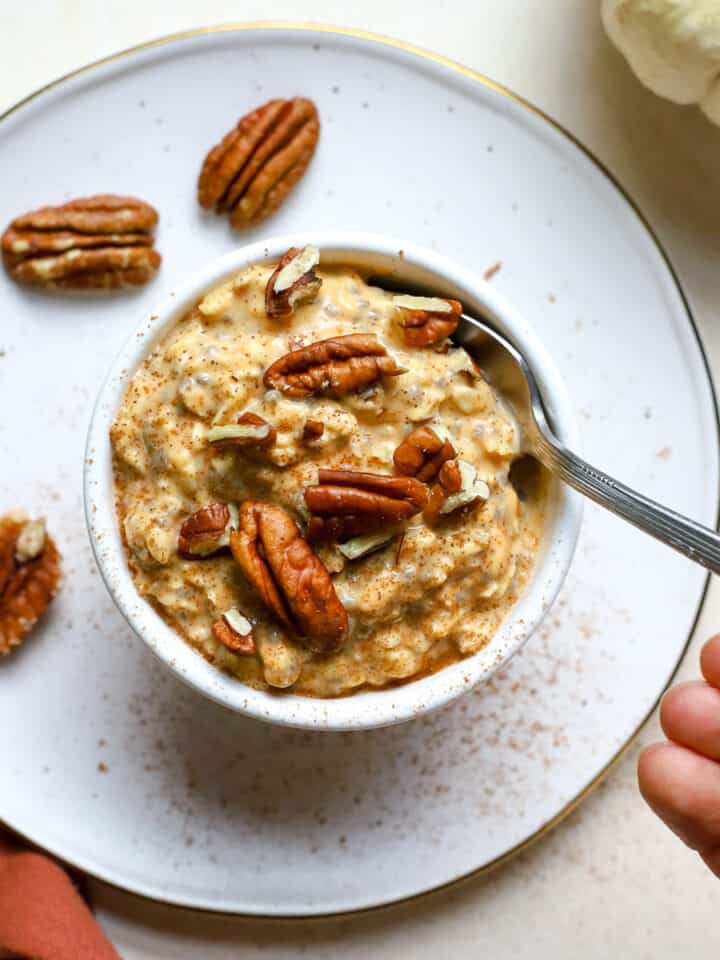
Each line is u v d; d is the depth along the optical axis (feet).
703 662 0.70
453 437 0.72
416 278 0.76
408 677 0.73
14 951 0.85
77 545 0.89
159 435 0.71
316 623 0.68
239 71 0.88
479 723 0.91
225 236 0.89
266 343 0.71
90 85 0.87
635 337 0.89
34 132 0.87
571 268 0.89
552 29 0.92
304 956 0.94
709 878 0.95
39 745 0.89
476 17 0.92
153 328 0.73
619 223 0.89
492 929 0.95
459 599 0.72
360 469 0.70
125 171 0.88
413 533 0.70
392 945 0.95
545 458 0.74
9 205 0.87
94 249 0.87
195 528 0.69
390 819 0.90
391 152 0.89
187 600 0.71
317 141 0.88
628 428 0.90
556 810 0.90
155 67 0.87
